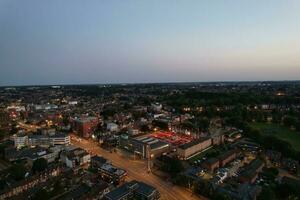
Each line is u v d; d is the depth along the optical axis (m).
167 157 196.00
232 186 151.62
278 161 196.50
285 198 138.75
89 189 141.38
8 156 198.75
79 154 195.88
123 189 138.00
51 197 136.62
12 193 141.12
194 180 150.50
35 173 167.75
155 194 137.88
